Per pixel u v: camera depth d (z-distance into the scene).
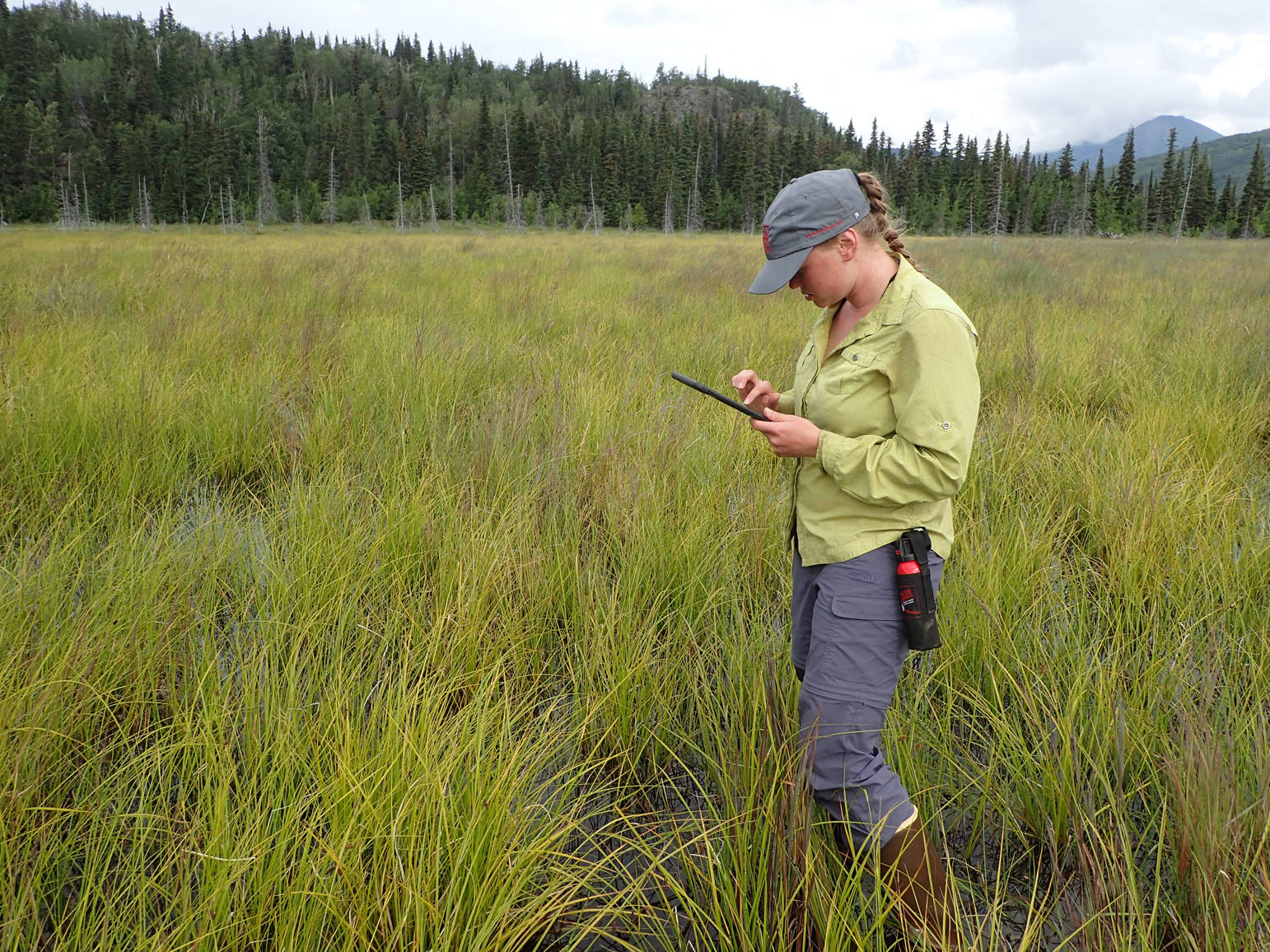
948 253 21.50
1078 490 4.20
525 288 10.85
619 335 7.75
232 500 4.33
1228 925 1.64
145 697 2.54
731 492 4.13
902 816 1.83
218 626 2.99
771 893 1.89
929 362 1.67
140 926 1.67
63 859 1.94
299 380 5.88
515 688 2.74
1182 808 1.89
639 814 2.27
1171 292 11.98
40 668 2.31
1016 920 2.01
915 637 1.78
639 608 3.03
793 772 1.98
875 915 1.83
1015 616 2.96
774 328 8.21
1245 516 3.67
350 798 1.93
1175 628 2.88
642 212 88.12
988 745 2.53
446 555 3.24
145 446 4.51
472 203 91.25
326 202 91.69
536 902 1.83
